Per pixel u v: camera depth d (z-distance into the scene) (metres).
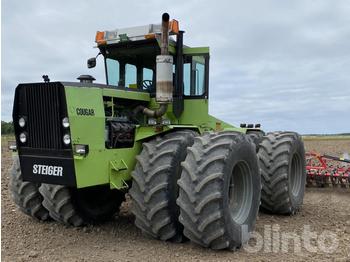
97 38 6.00
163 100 4.96
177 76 5.83
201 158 4.45
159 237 4.84
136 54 5.92
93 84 4.82
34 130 4.54
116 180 4.75
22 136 4.61
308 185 9.45
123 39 5.75
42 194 5.41
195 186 4.35
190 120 6.09
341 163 12.72
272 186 6.45
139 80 5.91
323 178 9.25
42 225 5.70
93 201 5.74
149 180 4.68
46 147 4.46
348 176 8.90
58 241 4.98
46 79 4.47
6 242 4.91
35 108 4.50
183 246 4.75
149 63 5.82
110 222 5.95
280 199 6.45
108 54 6.09
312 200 8.00
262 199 6.58
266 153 6.57
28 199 5.70
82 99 4.46
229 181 4.52
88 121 4.44
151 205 4.68
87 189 5.55
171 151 4.75
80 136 4.35
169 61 4.93
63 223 5.79
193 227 4.38
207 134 4.86
